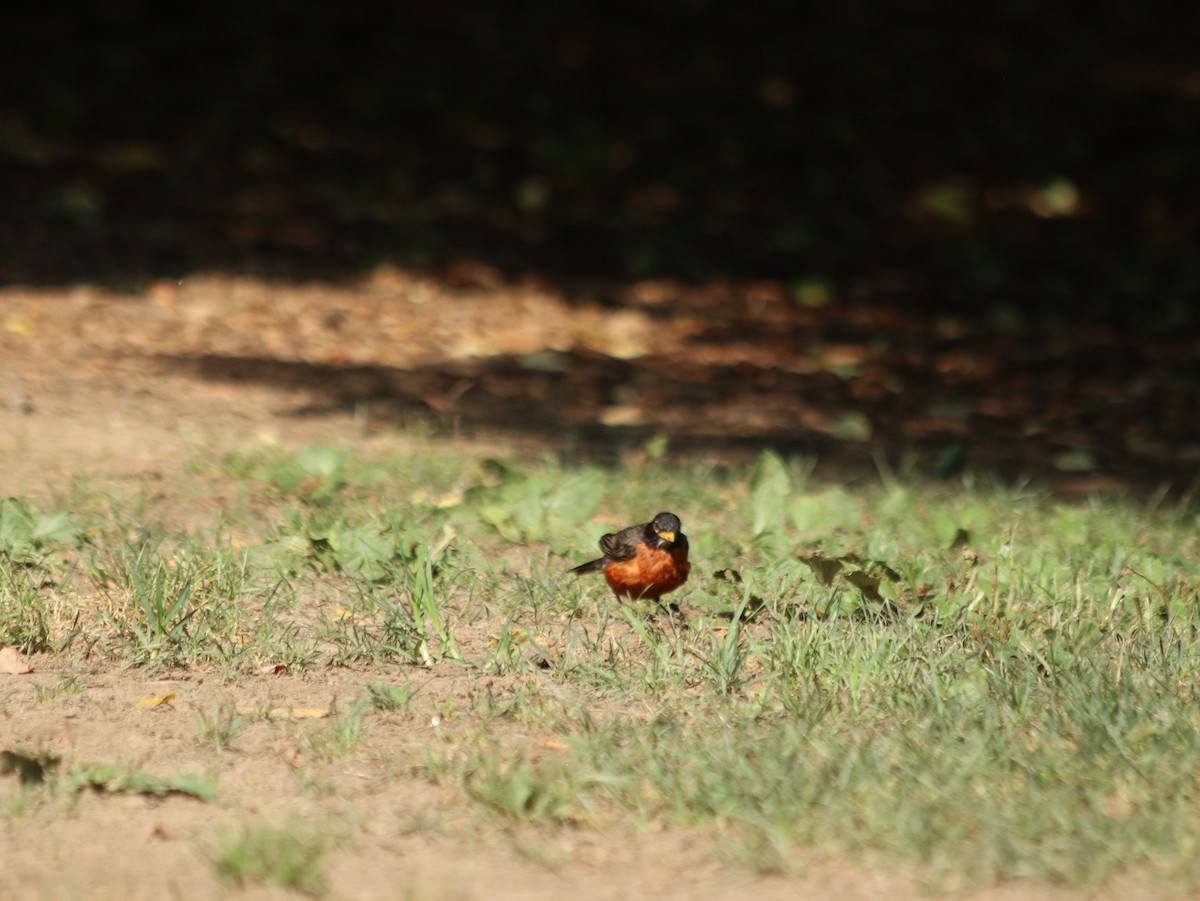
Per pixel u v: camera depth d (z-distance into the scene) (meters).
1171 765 6.35
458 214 23.77
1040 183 26.17
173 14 31.48
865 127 28.31
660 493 11.80
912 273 22.19
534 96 29.09
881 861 5.59
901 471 13.80
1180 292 21.86
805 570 8.99
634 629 8.36
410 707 7.24
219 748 6.69
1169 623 8.30
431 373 16.83
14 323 17.02
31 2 31.14
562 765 6.40
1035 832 5.74
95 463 12.19
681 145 27.30
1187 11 35.72
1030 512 11.55
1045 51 32.62
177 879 5.48
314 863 5.44
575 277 21.27
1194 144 28.06
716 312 20.19
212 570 8.75
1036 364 18.62
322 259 21.19
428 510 10.79
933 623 8.24
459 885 5.45
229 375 15.99
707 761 6.31
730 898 5.36
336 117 27.91
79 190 23.16
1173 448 15.34
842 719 6.90
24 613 8.13
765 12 33.44
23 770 6.25
